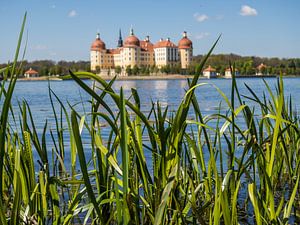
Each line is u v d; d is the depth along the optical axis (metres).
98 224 2.63
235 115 2.29
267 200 2.38
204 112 14.02
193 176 3.18
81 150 1.54
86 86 1.66
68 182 2.26
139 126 2.46
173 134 2.16
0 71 1.84
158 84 64.50
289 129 3.60
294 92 26.22
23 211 2.29
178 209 2.37
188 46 124.94
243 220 3.12
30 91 39.56
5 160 2.53
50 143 7.59
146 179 2.28
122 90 1.54
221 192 2.00
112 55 126.38
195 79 2.03
